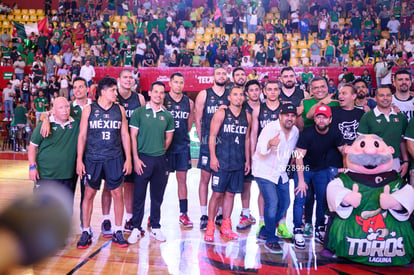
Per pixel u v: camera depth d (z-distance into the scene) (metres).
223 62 13.60
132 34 14.81
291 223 4.88
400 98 4.35
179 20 16.14
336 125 3.99
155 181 4.03
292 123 3.66
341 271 3.30
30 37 15.31
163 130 4.01
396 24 14.55
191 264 3.41
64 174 3.79
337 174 3.75
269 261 3.51
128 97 4.39
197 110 4.67
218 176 4.04
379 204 3.37
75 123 3.84
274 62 13.79
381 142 3.45
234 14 15.40
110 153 3.77
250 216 4.74
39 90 12.27
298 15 15.36
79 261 3.42
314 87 4.25
